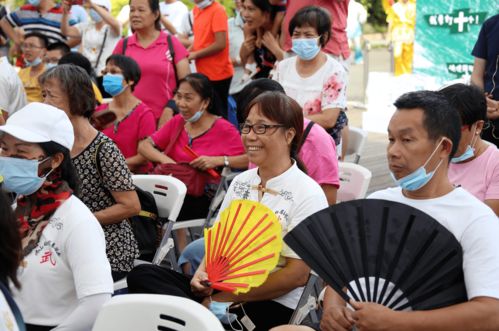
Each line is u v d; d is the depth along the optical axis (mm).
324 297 3391
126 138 6703
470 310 2906
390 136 3184
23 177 3570
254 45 8211
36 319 3578
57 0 11000
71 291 3602
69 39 10359
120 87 6637
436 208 3158
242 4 8141
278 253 3613
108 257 4617
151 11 7883
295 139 4129
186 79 6344
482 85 6738
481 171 4363
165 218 5438
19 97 7242
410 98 3158
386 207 3053
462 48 10336
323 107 6480
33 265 3559
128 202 4609
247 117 4066
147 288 4191
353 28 16203
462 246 3055
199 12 8836
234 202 3850
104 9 9914
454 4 10297
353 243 3039
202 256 4766
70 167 3719
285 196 4004
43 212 3604
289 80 6715
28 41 8461
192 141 6453
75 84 4527
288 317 4020
